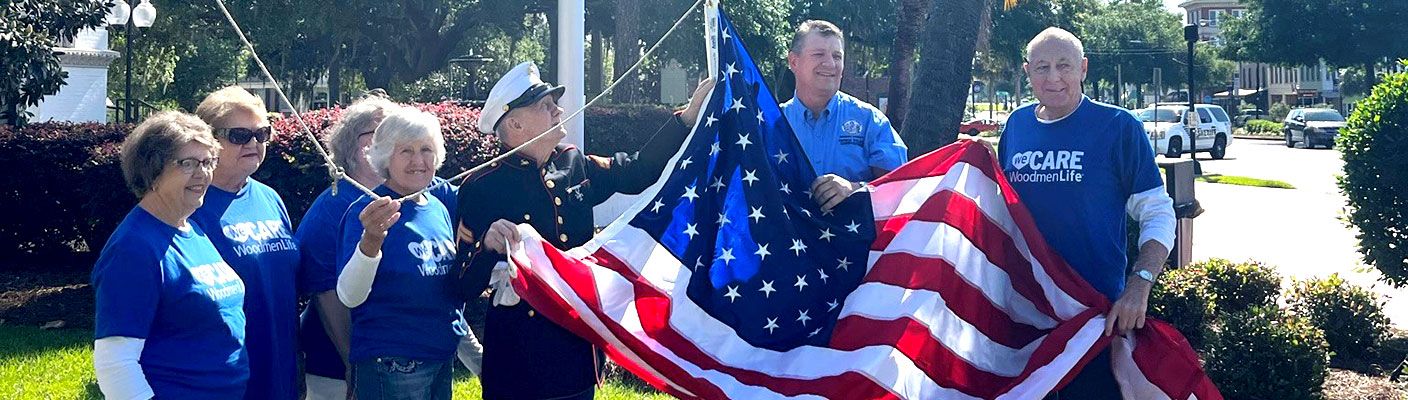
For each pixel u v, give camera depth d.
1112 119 5.16
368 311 4.36
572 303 4.57
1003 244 5.29
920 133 9.56
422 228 4.44
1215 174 31.55
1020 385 4.96
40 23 12.43
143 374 3.81
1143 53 79.69
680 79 21.48
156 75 42.81
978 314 5.20
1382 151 8.55
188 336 3.96
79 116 22.47
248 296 4.28
